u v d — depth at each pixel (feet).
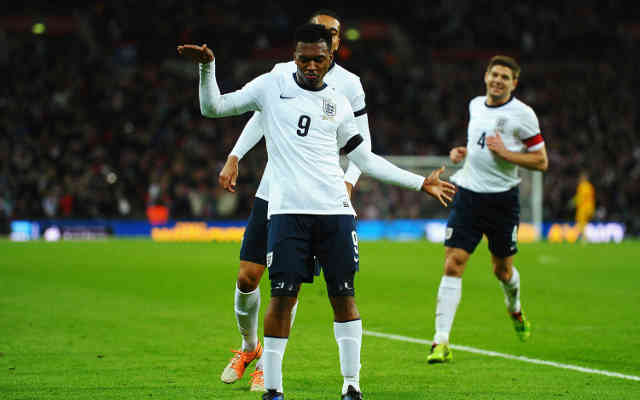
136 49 419.33
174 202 322.34
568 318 110.63
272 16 444.55
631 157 375.45
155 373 72.33
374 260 211.20
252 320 66.95
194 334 94.43
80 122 371.35
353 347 58.34
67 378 69.87
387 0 459.73
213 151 358.43
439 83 428.97
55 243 271.90
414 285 152.46
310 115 57.88
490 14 462.19
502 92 84.89
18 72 390.63
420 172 309.63
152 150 358.43
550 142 385.09
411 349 86.53
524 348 87.61
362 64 425.69
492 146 83.25
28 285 145.79
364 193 321.73
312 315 110.11
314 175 57.36
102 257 213.25
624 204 346.54
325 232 57.52
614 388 67.46
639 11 466.29
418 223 321.32
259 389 65.41
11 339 89.71
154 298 129.49
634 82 432.25
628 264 202.80
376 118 400.26
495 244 86.99
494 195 85.15
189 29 420.77
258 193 65.21
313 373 73.46
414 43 456.86
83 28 419.54
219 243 284.61
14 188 321.93
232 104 59.62
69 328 97.96
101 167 338.75
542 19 461.37
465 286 150.82
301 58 57.31
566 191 345.31
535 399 63.41
